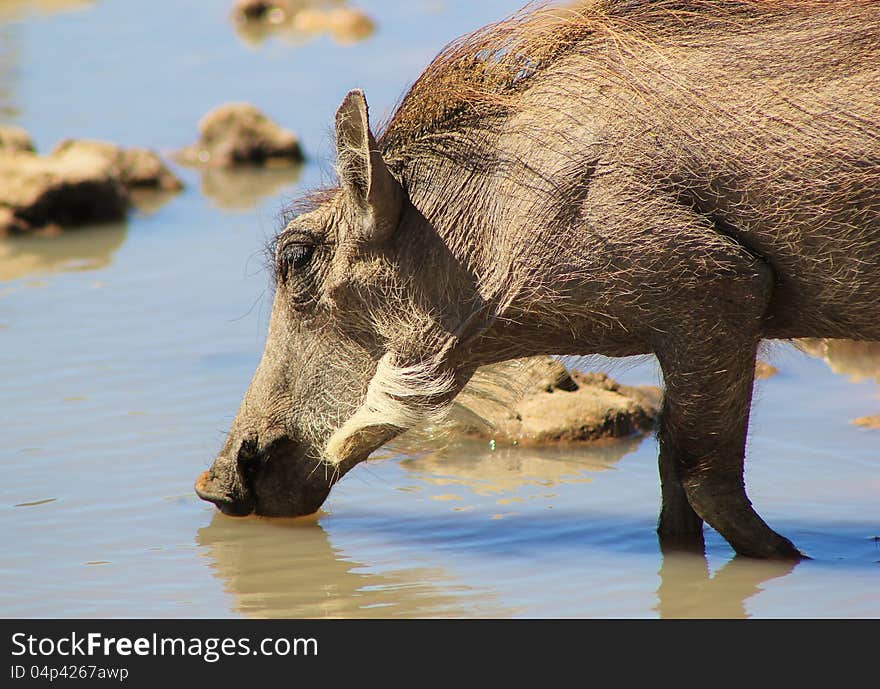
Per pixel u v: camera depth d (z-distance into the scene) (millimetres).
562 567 22281
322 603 20984
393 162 22422
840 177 20547
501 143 21828
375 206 21547
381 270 22172
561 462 26984
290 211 24172
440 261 21969
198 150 48656
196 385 29406
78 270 37375
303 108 52062
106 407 28281
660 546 23094
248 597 21172
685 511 23297
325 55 59812
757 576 21766
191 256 38250
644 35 21734
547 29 22422
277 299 23234
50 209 41531
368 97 50719
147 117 51969
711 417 21609
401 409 22453
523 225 21438
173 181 45531
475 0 70062
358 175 21656
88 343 31797
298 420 23109
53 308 34188
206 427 27328
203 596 21203
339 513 24594
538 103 21797
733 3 21734
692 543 23203
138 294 35188
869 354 31109
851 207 20594
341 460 23219
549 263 21328
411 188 22219
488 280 21797
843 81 20766
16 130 44812
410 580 21828
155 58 60844
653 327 21375
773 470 25719
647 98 21172
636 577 21828
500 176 21703
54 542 22969
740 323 21109
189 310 34000
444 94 22359
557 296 21453
